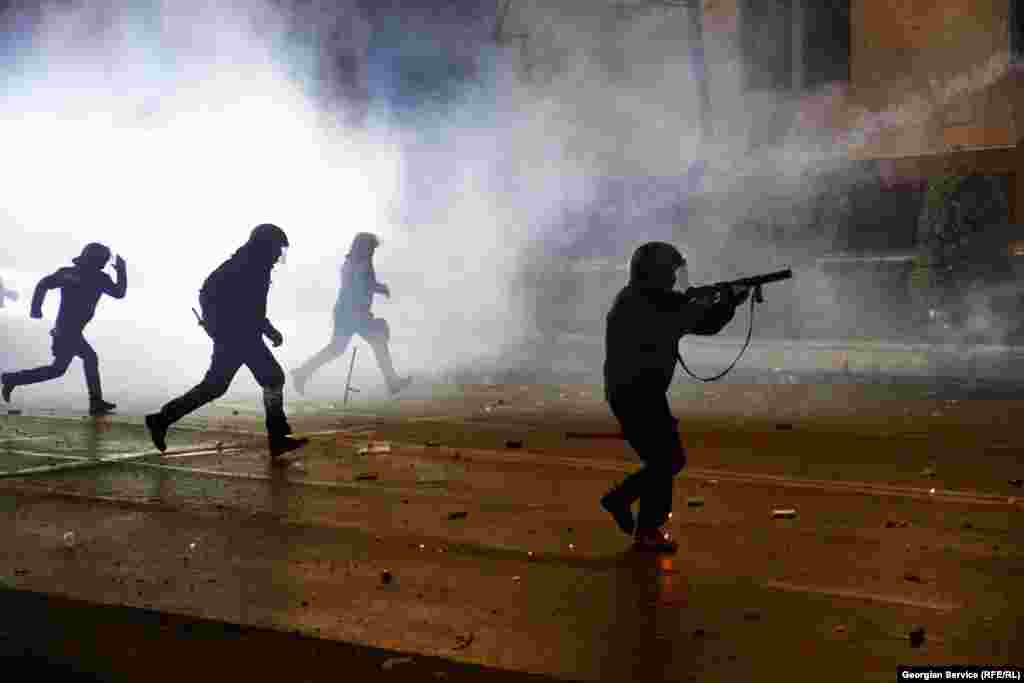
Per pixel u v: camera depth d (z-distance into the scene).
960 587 5.70
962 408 12.85
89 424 11.59
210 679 4.54
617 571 6.02
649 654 4.72
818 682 4.39
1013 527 7.00
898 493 8.04
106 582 5.78
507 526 7.04
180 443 10.29
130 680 4.57
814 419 12.01
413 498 7.88
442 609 5.35
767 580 5.84
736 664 4.60
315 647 4.82
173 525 7.06
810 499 7.84
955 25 21.08
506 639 4.92
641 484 6.39
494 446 10.18
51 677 4.71
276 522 7.14
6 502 7.72
